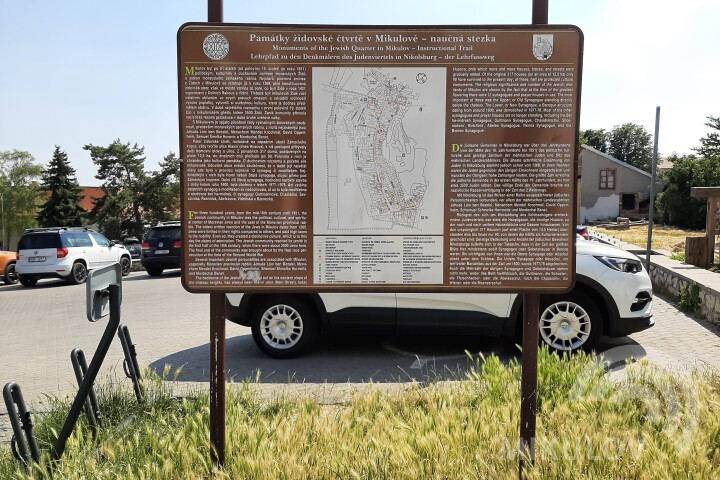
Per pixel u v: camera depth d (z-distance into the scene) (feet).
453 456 10.95
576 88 10.80
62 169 204.44
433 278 11.25
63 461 11.09
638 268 21.49
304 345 21.98
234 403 14.40
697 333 24.94
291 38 10.81
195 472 10.84
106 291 11.30
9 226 235.40
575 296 20.85
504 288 11.18
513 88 10.84
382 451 11.05
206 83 10.83
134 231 214.69
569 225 11.03
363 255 11.21
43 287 58.29
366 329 21.38
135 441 12.17
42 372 22.34
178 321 32.42
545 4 10.87
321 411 14.30
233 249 11.14
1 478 11.11
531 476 10.15
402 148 11.01
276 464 10.57
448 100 10.92
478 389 15.07
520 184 11.00
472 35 10.80
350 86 10.91
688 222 127.65
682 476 10.02
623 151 311.68
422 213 11.12
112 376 20.36
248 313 22.45
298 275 11.23
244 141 10.95
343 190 11.09
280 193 11.08
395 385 18.54
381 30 10.84
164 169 218.79
